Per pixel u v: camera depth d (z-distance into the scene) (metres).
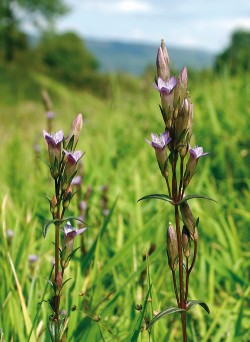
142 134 6.16
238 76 7.50
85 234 3.51
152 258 2.86
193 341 2.66
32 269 3.22
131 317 2.61
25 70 32.06
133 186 4.68
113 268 3.05
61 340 1.94
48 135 1.80
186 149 1.73
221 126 5.46
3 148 6.80
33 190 4.68
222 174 5.03
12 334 2.45
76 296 2.55
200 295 3.10
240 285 3.26
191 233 1.78
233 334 2.62
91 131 6.87
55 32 51.34
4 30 48.78
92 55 60.09
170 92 1.74
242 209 4.25
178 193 1.76
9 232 3.28
